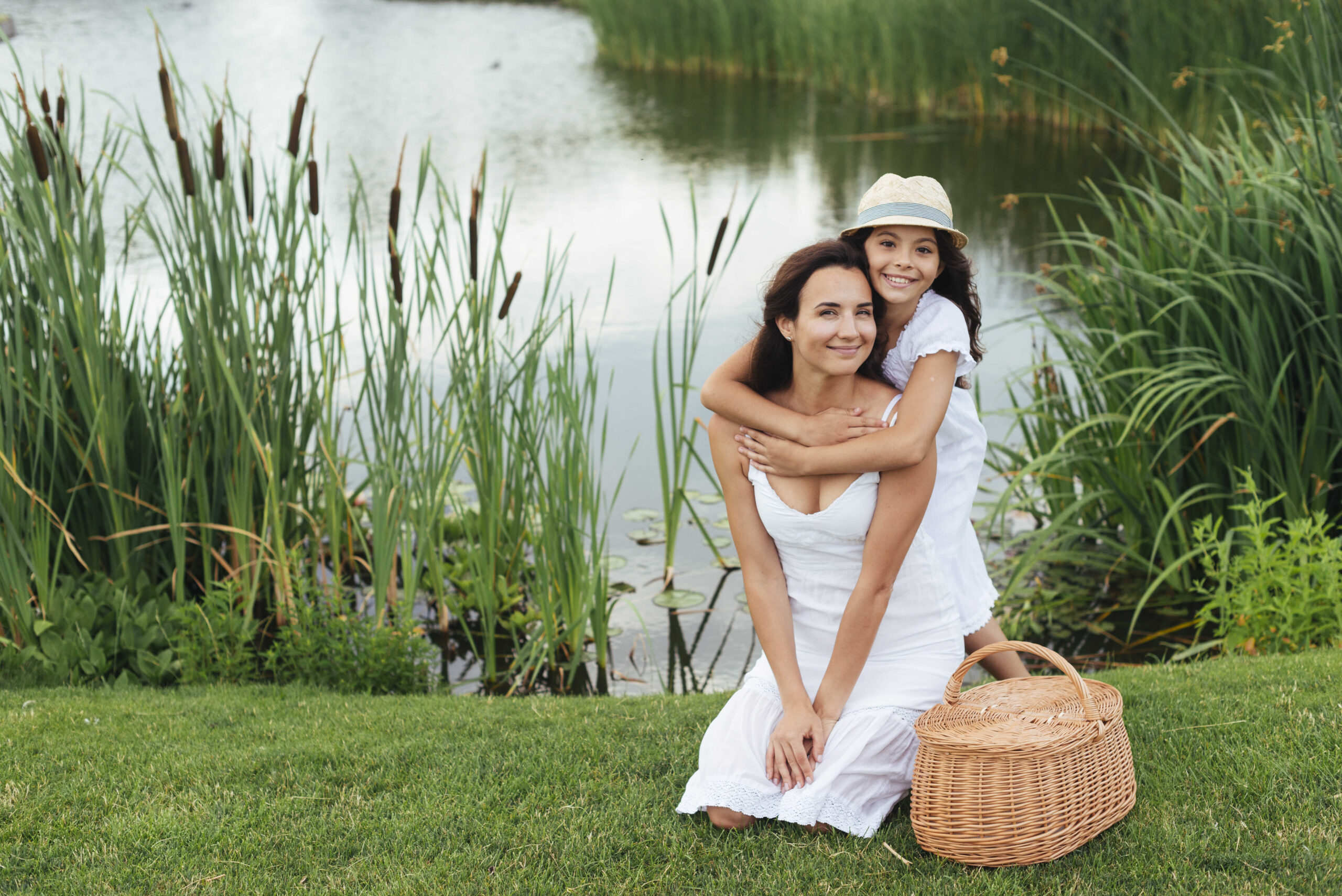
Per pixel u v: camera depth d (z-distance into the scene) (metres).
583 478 4.02
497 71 18.34
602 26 19.98
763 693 2.49
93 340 3.74
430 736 2.94
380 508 3.88
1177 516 4.17
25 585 3.71
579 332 6.57
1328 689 2.81
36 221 3.64
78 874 2.29
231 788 2.64
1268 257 3.94
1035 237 8.48
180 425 3.98
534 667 4.00
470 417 4.18
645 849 2.34
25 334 3.82
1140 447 4.25
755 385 2.49
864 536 2.40
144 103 13.45
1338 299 3.94
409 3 31.70
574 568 3.98
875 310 2.48
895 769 2.42
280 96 14.97
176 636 3.76
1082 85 11.96
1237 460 4.14
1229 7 9.45
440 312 4.15
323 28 24.39
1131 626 3.87
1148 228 4.64
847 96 15.67
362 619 4.06
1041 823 2.16
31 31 21.05
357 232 4.07
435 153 11.52
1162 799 2.38
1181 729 2.66
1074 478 4.52
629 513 4.99
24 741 2.94
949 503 2.59
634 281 7.52
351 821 2.48
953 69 14.01
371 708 3.27
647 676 3.93
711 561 4.65
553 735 2.91
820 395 2.38
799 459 2.35
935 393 2.35
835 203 9.68
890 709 2.42
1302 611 3.42
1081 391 4.72
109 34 21.00
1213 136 9.94
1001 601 4.27
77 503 4.02
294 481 4.29
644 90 16.48
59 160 3.73
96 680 3.67
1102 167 10.58
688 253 8.18
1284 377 4.05
